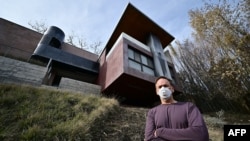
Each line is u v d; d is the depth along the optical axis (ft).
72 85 27.12
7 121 11.10
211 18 35.37
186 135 3.88
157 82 6.66
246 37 29.84
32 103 14.28
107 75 31.48
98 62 40.96
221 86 38.99
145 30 39.17
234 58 31.86
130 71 26.07
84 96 18.63
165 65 33.86
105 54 38.14
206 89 42.70
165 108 5.25
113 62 30.71
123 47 28.99
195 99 43.86
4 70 21.17
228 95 37.19
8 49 31.78
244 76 31.86
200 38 44.80
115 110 16.87
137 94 33.37
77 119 12.85
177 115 4.67
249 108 32.65
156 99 36.27
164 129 4.35
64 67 34.01
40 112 12.92
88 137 10.80
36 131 10.15
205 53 46.26
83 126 11.68
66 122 12.08
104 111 15.29
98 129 12.17
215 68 35.86
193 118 4.27
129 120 15.38
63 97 16.93
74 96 17.84
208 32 38.40
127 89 30.73
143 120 16.22
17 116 11.84
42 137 9.96
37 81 23.32
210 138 15.64
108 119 14.40
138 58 31.12
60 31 40.19
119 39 32.37
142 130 13.79
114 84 28.37
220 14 33.73
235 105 35.78
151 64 33.09
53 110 13.79
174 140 4.00
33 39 37.73
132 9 33.83
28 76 22.88
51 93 17.46
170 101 5.90
